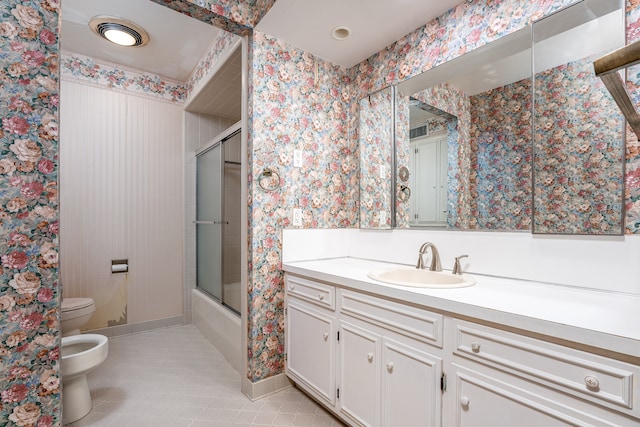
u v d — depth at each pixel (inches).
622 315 36.4
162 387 82.4
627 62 22.0
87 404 70.9
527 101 56.7
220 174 117.4
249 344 77.7
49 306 48.1
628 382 29.8
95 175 117.6
